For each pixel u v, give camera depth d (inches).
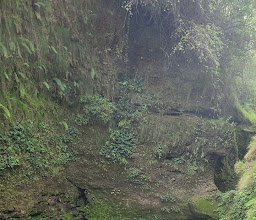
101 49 432.5
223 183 449.4
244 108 548.7
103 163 367.9
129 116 415.8
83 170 350.9
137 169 381.1
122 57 454.3
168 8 441.4
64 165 338.0
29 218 275.6
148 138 410.9
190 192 396.5
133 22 468.8
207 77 466.0
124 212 352.2
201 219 376.2
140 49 469.7
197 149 426.0
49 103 351.6
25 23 330.0
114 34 445.7
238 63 484.7
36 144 312.3
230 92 484.1
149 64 467.2
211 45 434.9
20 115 305.0
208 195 397.1
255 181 391.9
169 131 423.5
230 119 480.7
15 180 278.7
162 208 369.7
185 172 410.6
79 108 384.2
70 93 381.7
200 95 466.6
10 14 313.0
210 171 431.2
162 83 462.6
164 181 392.5
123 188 366.3
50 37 363.9
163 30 467.5
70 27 393.7
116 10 449.4
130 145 396.2
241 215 336.2
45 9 359.9
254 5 476.1
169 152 411.8
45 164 314.8
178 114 449.4
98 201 346.0
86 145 366.3
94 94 405.4
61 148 343.3
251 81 574.2
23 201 276.4
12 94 305.0
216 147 435.8
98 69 421.4
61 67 370.9
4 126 284.5
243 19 485.7
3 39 299.7
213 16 469.1
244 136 492.1
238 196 369.4
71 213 321.1
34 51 333.4
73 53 391.5
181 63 471.2
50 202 302.8
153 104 440.1
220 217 365.4
